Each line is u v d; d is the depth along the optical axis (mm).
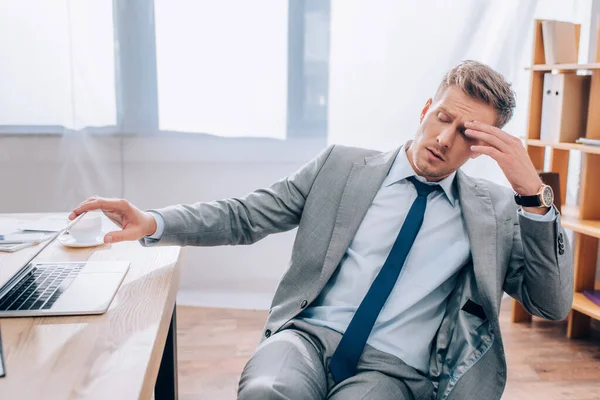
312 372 1100
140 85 2752
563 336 2520
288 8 2742
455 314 1208
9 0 2641
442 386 1175
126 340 888
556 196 2291
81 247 1371
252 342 2430
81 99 2725
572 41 2500
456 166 1197
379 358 1163
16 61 2676
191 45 2746
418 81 2822
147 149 2811
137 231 1165
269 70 2789
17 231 1293
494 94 1159
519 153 1120
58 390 737
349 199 1276
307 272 1269
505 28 2832
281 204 1345
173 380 1481
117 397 726
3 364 795
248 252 2973
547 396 2004
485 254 1175
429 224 1234
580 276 2521
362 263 1230
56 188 2779
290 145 2865
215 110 2807
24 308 980
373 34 2781
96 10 2676
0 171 2748
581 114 2506
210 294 2916
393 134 2857
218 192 2906
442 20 2791
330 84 2814
